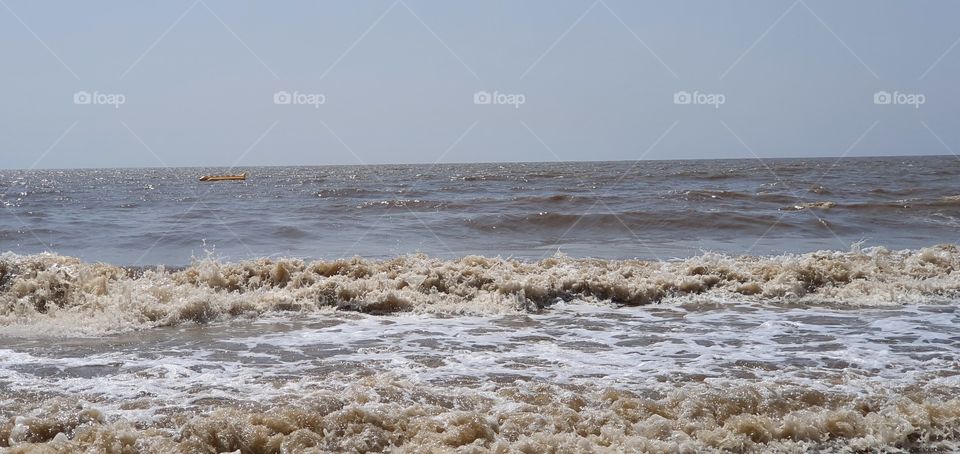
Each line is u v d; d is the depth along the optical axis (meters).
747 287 9.86
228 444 4.18
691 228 19.27
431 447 4.11
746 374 5.95
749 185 39.16
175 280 9.65
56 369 6.04
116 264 14.01
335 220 21.73
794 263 10.63
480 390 5.32
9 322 7.95
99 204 30.41
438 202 27.56
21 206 29.61
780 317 8.46
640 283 9.76
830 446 4.48
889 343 7.12
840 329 7.78
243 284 9.70
